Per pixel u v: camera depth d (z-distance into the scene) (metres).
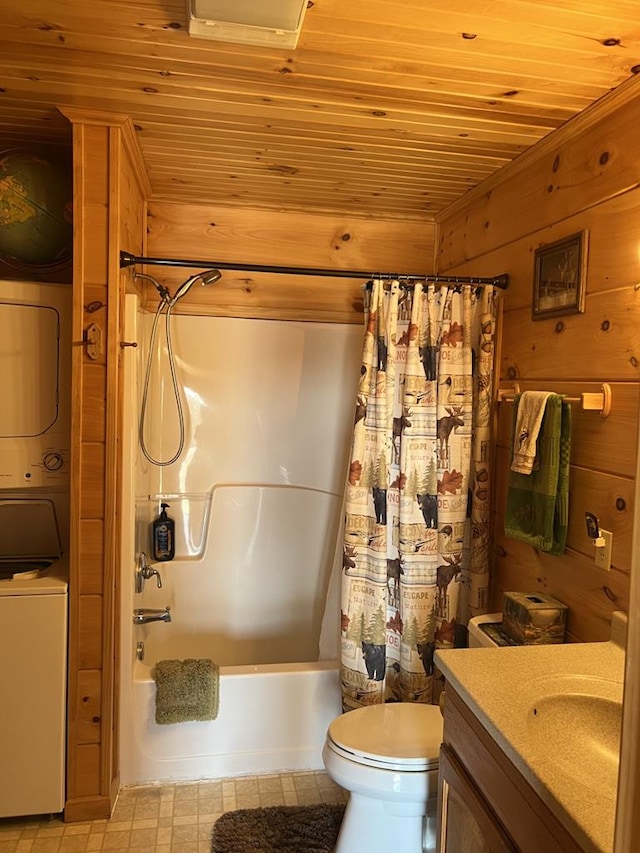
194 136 2.20
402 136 2.15
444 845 1.49
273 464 3.17
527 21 1.46
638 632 0.62
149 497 2.95
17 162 2.16
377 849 1.78
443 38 1.54
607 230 1.84
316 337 3.17
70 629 2.11
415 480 2.40
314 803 2.26
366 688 2.37
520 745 1.14
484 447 2.44
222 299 3.08
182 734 2.37
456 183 2.63
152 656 2.98
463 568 2.50
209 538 3.08
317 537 3.18
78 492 2.09
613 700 1.35
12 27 1.53
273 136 2.19
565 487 1.91
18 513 2.40
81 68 1.73
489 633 2.03
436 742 1.83
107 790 2.16
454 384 2.43
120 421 2.23
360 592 2.38
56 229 2.21
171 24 1.51
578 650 1.58
